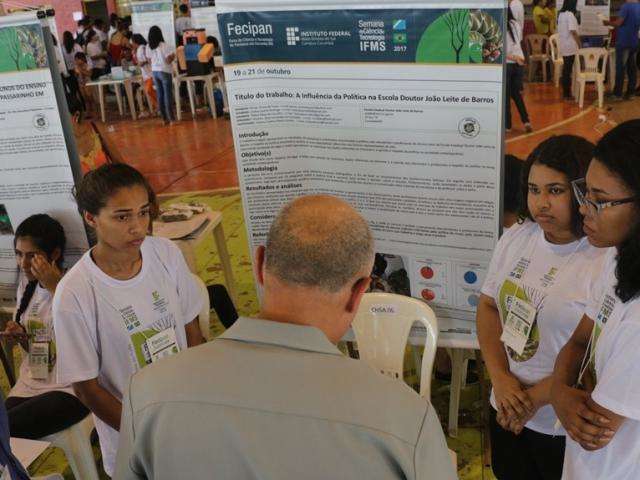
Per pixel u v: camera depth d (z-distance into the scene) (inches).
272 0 80.8
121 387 71.5
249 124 88.0
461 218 84.0
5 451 50.9
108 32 486.0
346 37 79.9
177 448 37.2
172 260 75.1
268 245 39.6
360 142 85.0
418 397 37.5
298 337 37.9
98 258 69.4
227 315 120.9
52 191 101.4
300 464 35.0
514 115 316.8
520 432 71.7
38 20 91.0
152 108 400.2
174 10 431.8
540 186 63.3
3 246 107.3
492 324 74.9
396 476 35.2
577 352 57.5
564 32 327.9
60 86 95.0
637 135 44.1
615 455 49.8
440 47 76.2
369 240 40.0
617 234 45.9
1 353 114.0
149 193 70.0
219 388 37.2
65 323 66.4
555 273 65.3
